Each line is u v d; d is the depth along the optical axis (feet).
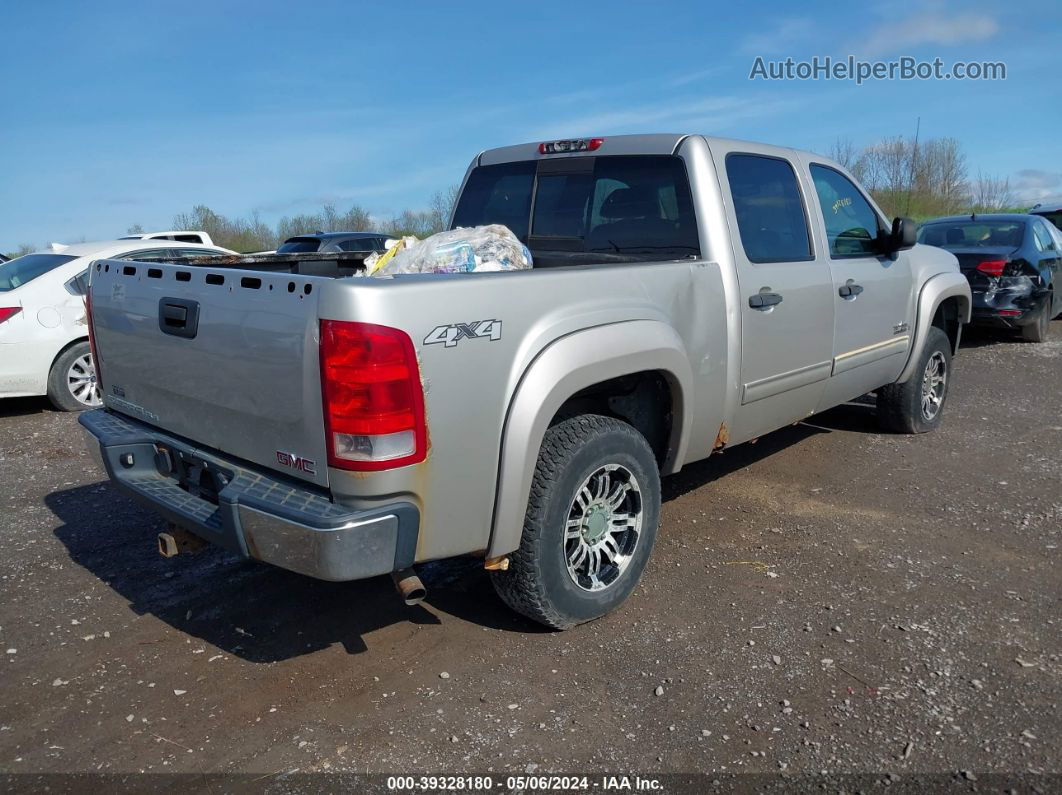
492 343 9.70
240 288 9.77
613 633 11.68
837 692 10.14
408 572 9.70
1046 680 10.28
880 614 12.01
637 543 12.13
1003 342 36.37
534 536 10.66
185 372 10.80
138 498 11.41
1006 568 13.44
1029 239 34.55
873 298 17.47
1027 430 21.63
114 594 13.26
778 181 15.24
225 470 10.36
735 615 12.09
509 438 9.95
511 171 16.48
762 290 14.08
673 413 12.60
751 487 17.47
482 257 12.75
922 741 9.19
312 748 9.37
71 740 9.59
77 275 25.88
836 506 16.33
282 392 9.40
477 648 11.38
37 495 18.10
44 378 25.30
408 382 8.92
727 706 9.93
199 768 9.08
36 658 11.37
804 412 16.19
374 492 8.96
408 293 8.93
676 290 12.35
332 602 12.85
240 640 11.78
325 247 49.55
